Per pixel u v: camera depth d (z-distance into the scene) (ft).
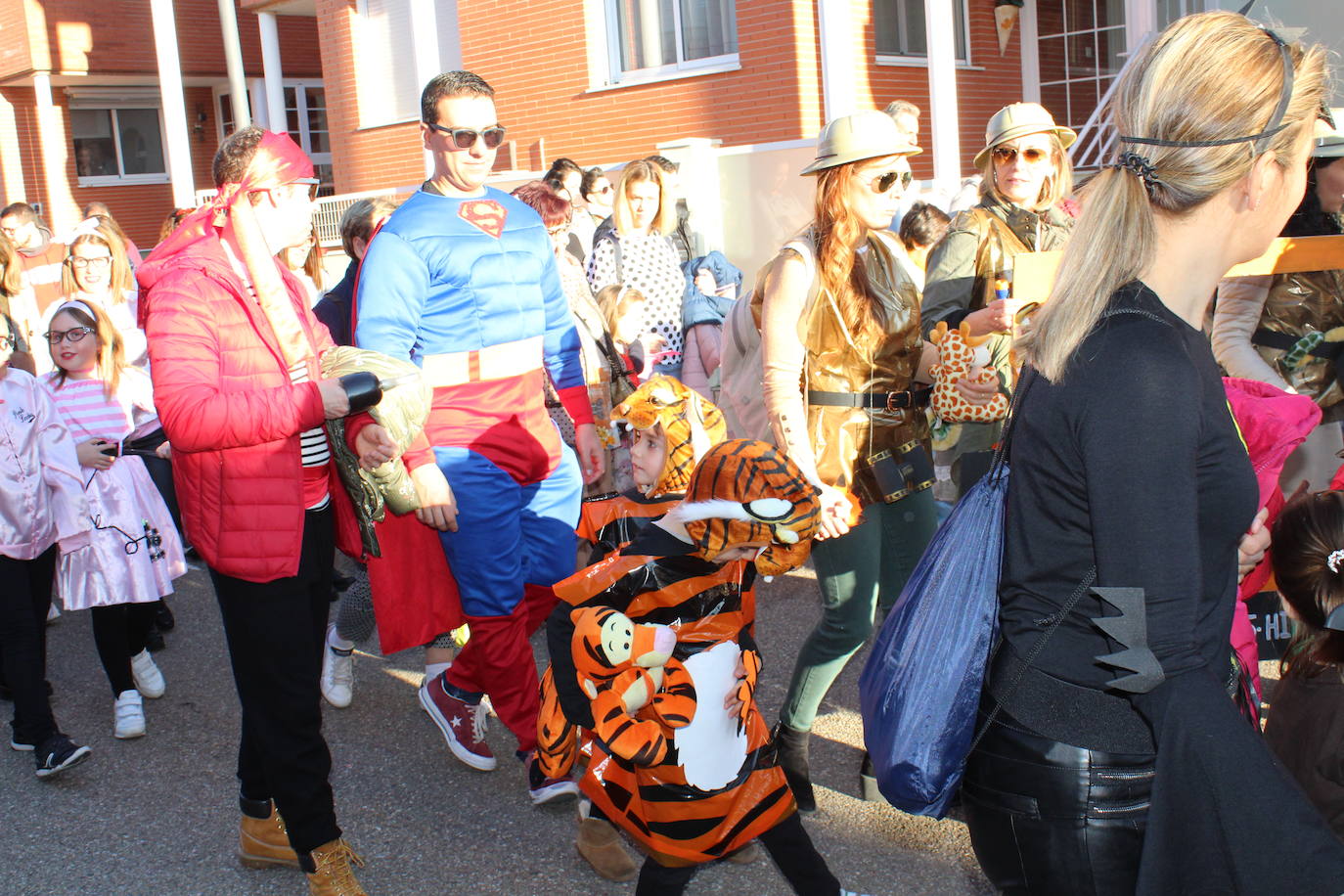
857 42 34.88
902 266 11.14
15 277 17.89
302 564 9.75
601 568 7.98
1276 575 7.98
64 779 13.48
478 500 11.78
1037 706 5.33
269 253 9.61
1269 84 5.02
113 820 12.42
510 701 12.28
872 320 10.65
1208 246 5.32
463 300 11.67
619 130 37.99
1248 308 12.46
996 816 5.56
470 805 12.29
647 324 20.20
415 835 11.69
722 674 8.28
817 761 12.51
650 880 8.59
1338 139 11.44
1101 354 5.06
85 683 16.75
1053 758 5.27
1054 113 39.34
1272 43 5.13
